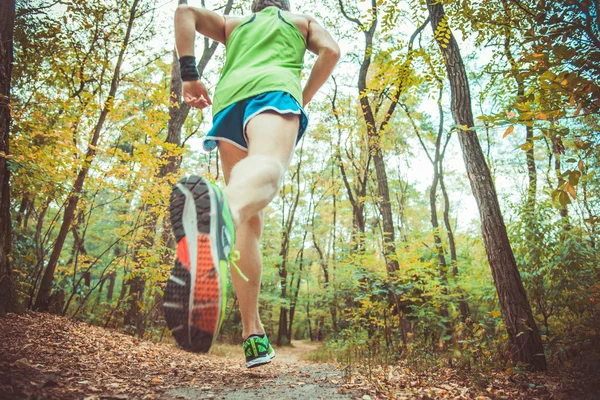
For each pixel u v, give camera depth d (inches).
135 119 259.1
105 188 270.7
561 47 85.0
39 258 257.6
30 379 64.1
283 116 63.6
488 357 160.6
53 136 213.8
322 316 909.2
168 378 97.0
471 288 286.7
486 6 176.2
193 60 75.5
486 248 183.0
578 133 92.6
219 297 42.9
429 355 178.2
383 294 269.7
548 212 218.8
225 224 46.4
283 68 69.7
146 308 302.5
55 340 145.0
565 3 85.7
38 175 205.2
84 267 295.4
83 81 279.4
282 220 1000.2
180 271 43.3
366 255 294.2
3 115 166.9
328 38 79.6
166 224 290.4
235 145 71.4
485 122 95.7
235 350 447.2
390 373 123.1
